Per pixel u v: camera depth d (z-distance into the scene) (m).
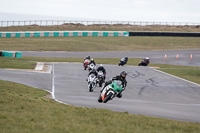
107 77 73.12
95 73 54.00
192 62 137.12
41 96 44.72
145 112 32.22
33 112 24.25
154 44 198.88
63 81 65.88
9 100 30.59
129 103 40.72
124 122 22.70
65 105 32.41
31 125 18.88
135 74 80.56
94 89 55.62
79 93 50.41
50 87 57.19
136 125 22.05
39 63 99.44
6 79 64.31
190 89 62.94
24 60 110.19
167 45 197.25
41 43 177.75
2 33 191.62
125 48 179.12
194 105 44.22
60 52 150.88
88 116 24.50
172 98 51.25
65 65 96.75
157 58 145.25
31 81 63.78
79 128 18.92
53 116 23.06
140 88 60.28
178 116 30.95
